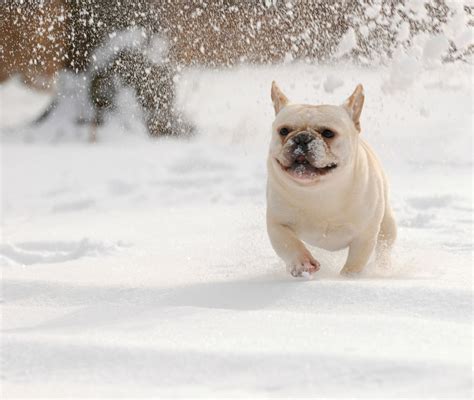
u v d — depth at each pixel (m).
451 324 6.00
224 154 21.31
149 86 24.39
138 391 4.83
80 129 25.27
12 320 7.16
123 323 6.62
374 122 21.73
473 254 9.87
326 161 8.00
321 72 14.11
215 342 5.68
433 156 19.25
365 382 4.77
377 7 10.89
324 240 8.70
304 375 4.91
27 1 21.52
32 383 5.08
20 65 26.81
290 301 7.10
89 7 21.61
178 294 7.70
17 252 11.22
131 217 14.45
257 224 12.78
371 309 6.71
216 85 25.61
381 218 8.72
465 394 4.53
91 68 24.33
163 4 22.14
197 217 13.98
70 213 15.45
